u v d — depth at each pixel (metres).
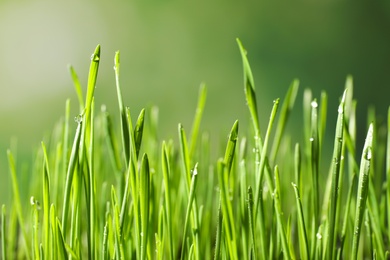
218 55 5.04
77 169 0.43
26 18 5.30
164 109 4.86
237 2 5.05
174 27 5.12
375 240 0.46
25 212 0.55
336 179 0.43
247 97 0.44
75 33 5.31
